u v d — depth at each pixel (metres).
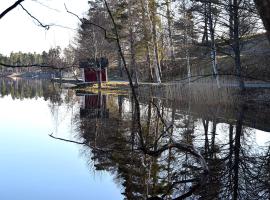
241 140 13.66
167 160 10.40
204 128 16.38
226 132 15.33
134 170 9.70
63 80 69.69
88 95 40.12
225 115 19.78
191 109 23.20
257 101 20.45
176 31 36.97
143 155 10.92
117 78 57.16
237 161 10.30
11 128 19.69
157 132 15.58
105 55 50.97
